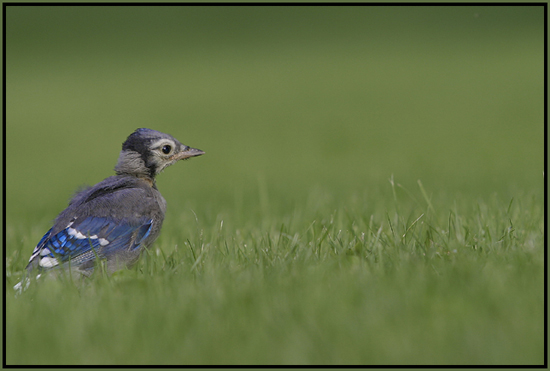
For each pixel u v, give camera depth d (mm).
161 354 5305
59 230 8172
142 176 9172
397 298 5852
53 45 63344
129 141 9203
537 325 5234
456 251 7289
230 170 23859
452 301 5695
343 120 34562
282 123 34938
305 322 5539
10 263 9031
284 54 57344
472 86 40719
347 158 24828
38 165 27906
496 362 4910
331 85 45375
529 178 16438
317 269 6938
